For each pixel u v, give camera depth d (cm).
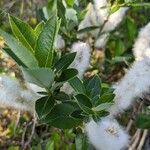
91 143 22
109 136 20
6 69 29
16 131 34
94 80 22
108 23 32
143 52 24
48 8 32
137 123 29
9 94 21
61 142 30
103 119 21
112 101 21
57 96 21
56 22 18
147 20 40
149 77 21
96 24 32
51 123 22
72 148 30
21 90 22
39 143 30
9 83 21
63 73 20
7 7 37
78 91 21
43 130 33
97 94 22
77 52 21
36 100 20
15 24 19
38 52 18
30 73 18
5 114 34
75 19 31
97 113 21
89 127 21
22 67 18
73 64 21
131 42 36
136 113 31
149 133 34
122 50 36
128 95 22
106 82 32
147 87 22
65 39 31
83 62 21
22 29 19
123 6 30
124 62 32
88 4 33
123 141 20
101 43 34
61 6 30
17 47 18
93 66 33
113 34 35
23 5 38
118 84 23
